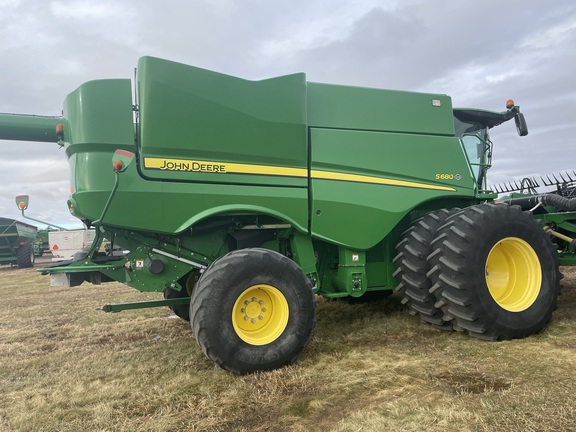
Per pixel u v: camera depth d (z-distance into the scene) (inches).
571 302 207.8
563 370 117.9
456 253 151.1
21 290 372.8
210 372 133.9
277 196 151.2
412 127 179.5
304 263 158.7
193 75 143.1
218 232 159.6
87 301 292.8
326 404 106.6
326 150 161.5
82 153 139.4
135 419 103.9
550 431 86.7
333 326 184.4
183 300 154.6
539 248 163.0
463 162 185.8
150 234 148.8
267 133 151.9
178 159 140.9
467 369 123.8
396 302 226.8
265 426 97.8
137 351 163.0
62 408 112.6
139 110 139.6
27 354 165.8
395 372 124.0
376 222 164.9
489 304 150.4
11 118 151.8
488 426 90.0
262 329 135.9
